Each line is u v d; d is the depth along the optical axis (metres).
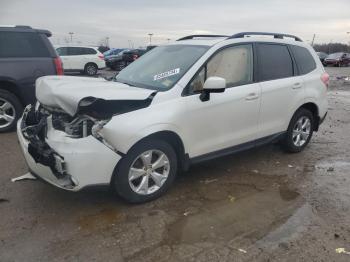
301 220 3.96
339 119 9.56
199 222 3.87
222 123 4.73
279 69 5.56
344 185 4.93
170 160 4.31
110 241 3.48
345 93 15.76
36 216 3.90
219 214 4.05
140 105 4.03
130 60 29.11
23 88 7.05
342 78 24.16
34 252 3.30
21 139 4.17
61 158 3.66
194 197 4.45
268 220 3.95
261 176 5.18
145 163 4.12
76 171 3.63
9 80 6.89
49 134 3.90
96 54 23.47
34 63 7.12
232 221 3.91
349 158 6.08
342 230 3.77
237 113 4.88
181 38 5.72
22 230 3.63
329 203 4.38
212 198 4.44
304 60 6.04
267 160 5.84
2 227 3.68
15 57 6.98
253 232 3.70
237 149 5.07
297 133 6.11
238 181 4.98
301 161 5.86
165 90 4.33
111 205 4.18
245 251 3.37
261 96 5.16
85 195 4.38
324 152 6.38
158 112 4.07
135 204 4.20
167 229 3.71
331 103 12.61
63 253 3.29
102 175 3.78
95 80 4.84
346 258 3.31
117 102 3.79
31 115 4.50
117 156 3.83
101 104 3.75
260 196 4.54
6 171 5.08
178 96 4.30
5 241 3.45
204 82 4.55
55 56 7.41
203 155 4.67
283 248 3.43
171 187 4.71
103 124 3.72
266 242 3.52
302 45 6.12
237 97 4.83
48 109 4.23
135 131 3.85
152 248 3.39
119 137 3.75
